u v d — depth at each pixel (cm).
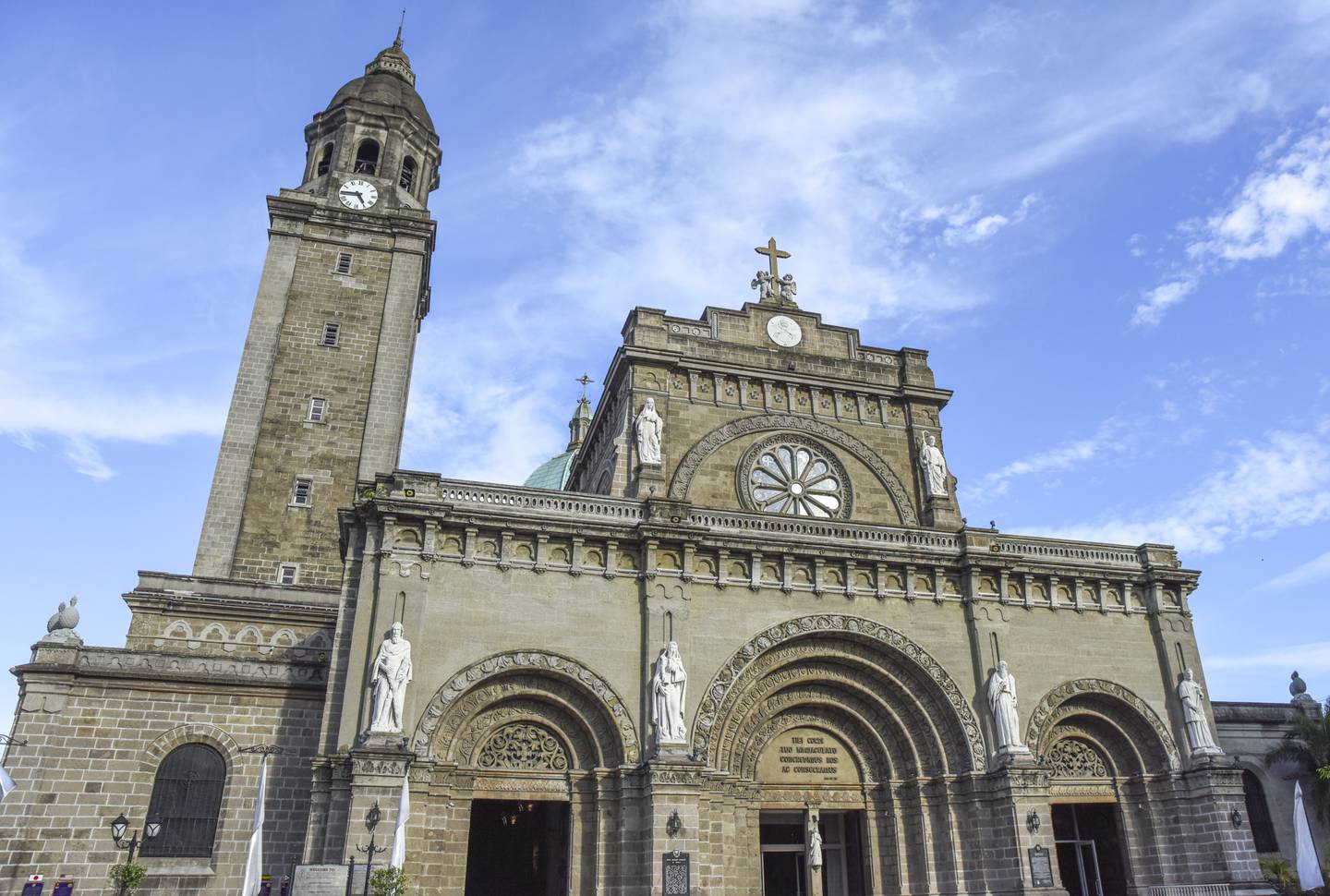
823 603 3278
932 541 3512
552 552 3070
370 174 5288
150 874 2803
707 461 3769
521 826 3438
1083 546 3678
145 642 3584
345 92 5528
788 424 3947
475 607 2903
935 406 4194
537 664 2888
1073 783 3397
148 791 2906
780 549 3250
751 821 3102
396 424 4503
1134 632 3594
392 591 2827
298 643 3712
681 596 3091
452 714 2812
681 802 2756
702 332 4041
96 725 2928
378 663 2700
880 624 3297
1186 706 3453
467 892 3338
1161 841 3344
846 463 3959
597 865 2772
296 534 4172
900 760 3291
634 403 3762
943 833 3159
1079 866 3491
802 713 3312
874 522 3638
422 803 2664
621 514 3212
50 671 2911
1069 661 3456
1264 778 3938
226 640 3659
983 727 3250
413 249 4938
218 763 3014
